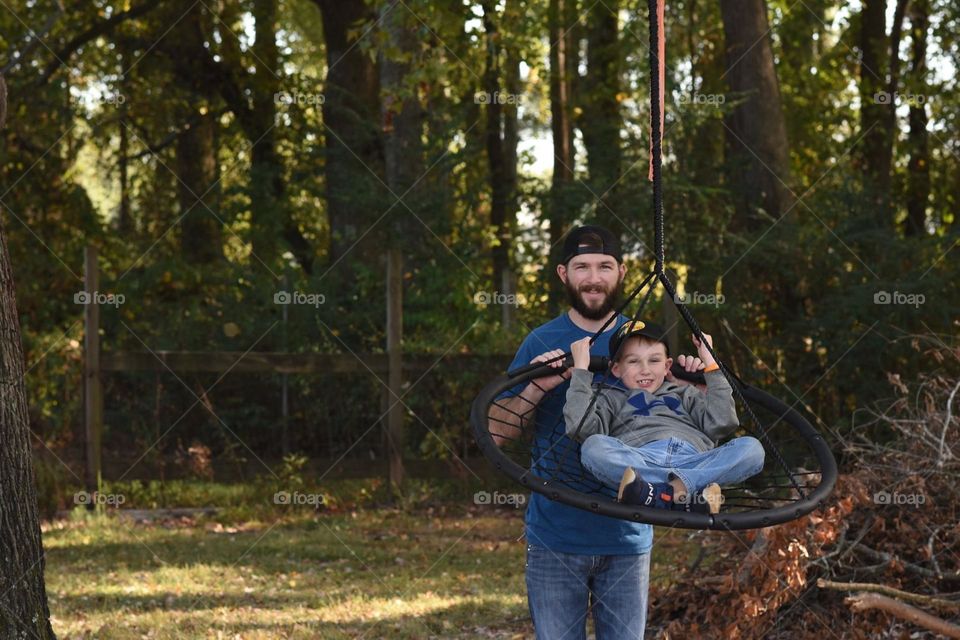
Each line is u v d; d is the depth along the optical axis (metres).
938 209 18.38
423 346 12.88
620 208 14.16
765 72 14.14
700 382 4.20
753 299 13.23
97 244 18.31
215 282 15.57
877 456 6.86
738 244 13.27
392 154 15.58
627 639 3.84
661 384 4.16
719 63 19.31
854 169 16.25
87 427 12.13
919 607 5.90
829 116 19.00
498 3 14.51
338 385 12.74
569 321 4.16
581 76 21.16
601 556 3.82
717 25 19.09
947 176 18.28
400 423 12.52
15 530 4.79
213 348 14.30
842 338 12.13
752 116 14.12
